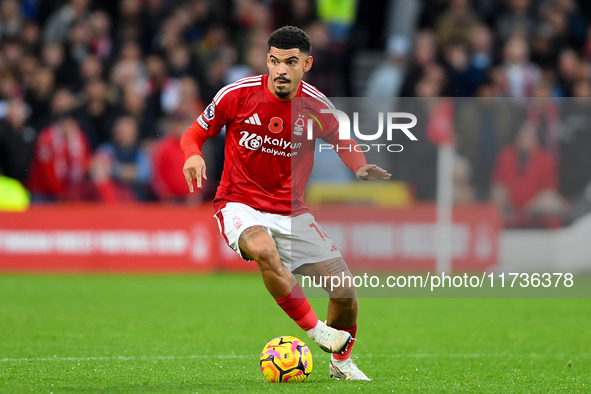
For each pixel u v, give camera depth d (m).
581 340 26.92
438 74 51.53
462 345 25.73
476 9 60.28
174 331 27.73
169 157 46.50
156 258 45.53
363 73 60.12
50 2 57.75
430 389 18.03
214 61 53.03
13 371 20.02
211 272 45.94
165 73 51.97
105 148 47.62
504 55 56.81
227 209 19.27
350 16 60.44
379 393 17.23
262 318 31.03
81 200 47.16
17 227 45.22
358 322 30.80
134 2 54.56
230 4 57.31
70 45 53.31
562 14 58.56
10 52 52.41
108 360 22.05
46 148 46.59
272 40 18.67
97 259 45.28
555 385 18.98
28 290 38.03
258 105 19.06
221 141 48.06
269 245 18.19
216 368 20.94
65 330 27.53
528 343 26.23
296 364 18.50
